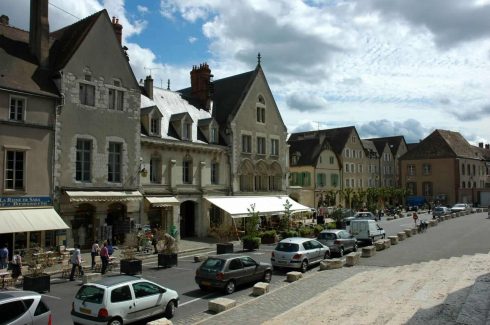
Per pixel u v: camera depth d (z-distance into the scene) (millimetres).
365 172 78875
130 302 13523
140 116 34344
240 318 13805
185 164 37438
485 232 37344
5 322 10789
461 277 16656
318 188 64312
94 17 30469
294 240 24109
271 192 45344
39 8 28719
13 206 25016
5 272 20641
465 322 9719
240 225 39844
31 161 26156
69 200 27281
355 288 16688
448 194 82562
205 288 18703
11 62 26875
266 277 20344
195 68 44375
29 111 26266
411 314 11727
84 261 25297
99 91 29984
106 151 30250
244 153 42312
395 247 29688
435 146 85438
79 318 13242
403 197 79688
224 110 43094
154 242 29234
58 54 30156
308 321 12070
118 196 29938
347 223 44969
